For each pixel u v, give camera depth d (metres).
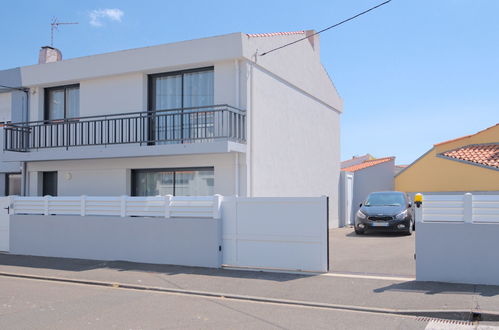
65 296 7.93
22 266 10.75
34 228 12.20
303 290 8.03
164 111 12.98
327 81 19.30
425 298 7.26
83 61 14.73
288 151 15.56
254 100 13.41
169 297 7.86
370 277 8.88
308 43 17.44
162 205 10.68
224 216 10.19
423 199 8.43
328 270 9.48
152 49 13.71
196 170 13.73
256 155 13.45
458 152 20.14
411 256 11.15
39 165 15.67
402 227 15.55
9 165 16.62
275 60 14.64
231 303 7.43
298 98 16.52
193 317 6.57
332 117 19.97
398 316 6.62
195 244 10.28
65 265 10.75
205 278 9.10
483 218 8.09
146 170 14.31
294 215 9.56
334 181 19.89
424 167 21.11
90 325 6.16
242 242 10.00
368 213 15.98
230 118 12.41
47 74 15.34
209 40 13.02
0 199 12.77
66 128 15.42
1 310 6.96
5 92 16.50
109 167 14.55
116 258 11.15
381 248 12.59
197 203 10.33
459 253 8.19
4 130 16.36
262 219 9.83
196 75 13.77
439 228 8.30
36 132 15.66
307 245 9.45
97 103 14.80
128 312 6.84
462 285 8.00
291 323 6.27
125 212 11.09
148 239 10.78
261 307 7.16
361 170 22.97
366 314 6.75
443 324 6.22
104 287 8.73
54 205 11.98
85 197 11.60
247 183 12.93
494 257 7.98
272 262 9.72
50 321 6.36
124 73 14.20
